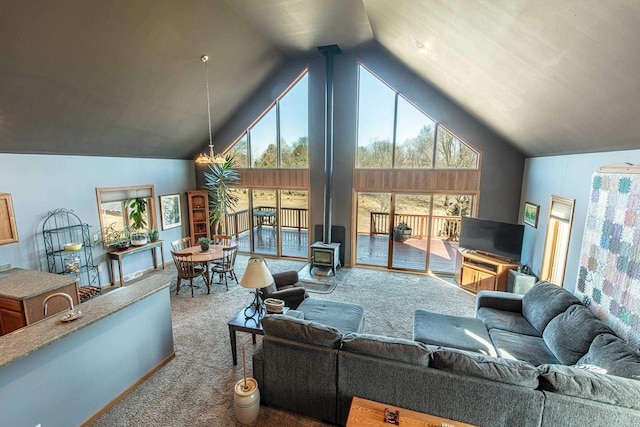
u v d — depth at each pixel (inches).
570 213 160.6
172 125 242.4
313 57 259.9
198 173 313.9
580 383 79.9
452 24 124.6
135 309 122.5
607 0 67.7
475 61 141.6
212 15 172.1
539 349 122.4
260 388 114.0
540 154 199.8
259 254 315.0
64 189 200.8
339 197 273.7
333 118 263.9
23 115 154.7
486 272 212.1
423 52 176.4
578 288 147.7
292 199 296.8
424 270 262.7
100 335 108.8
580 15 77.3
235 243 332.5
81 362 102.7
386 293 222.1
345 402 101.4
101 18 135.2
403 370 91.9
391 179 258.8
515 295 161.6
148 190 262.8
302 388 106.8
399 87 245.9
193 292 220.1
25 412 88.0
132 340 121.9
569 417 79.4
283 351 106.8
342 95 259.4
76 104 168.7
